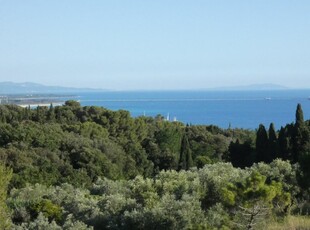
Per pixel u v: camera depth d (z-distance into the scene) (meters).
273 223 15.02
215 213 14.14
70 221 15.63
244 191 13.04
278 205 15.86
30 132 51.38
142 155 57.81
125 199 16.97
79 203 17.98
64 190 23.55
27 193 23.70
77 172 45.84
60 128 58.69
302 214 17.12
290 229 14.40
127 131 64.31
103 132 60.62
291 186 18.50
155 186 17.48
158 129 69.88
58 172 45.12
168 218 13.99
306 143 45.91
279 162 20.34
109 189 20.78
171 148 63.28
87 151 50.00
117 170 50.59
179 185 17.17
